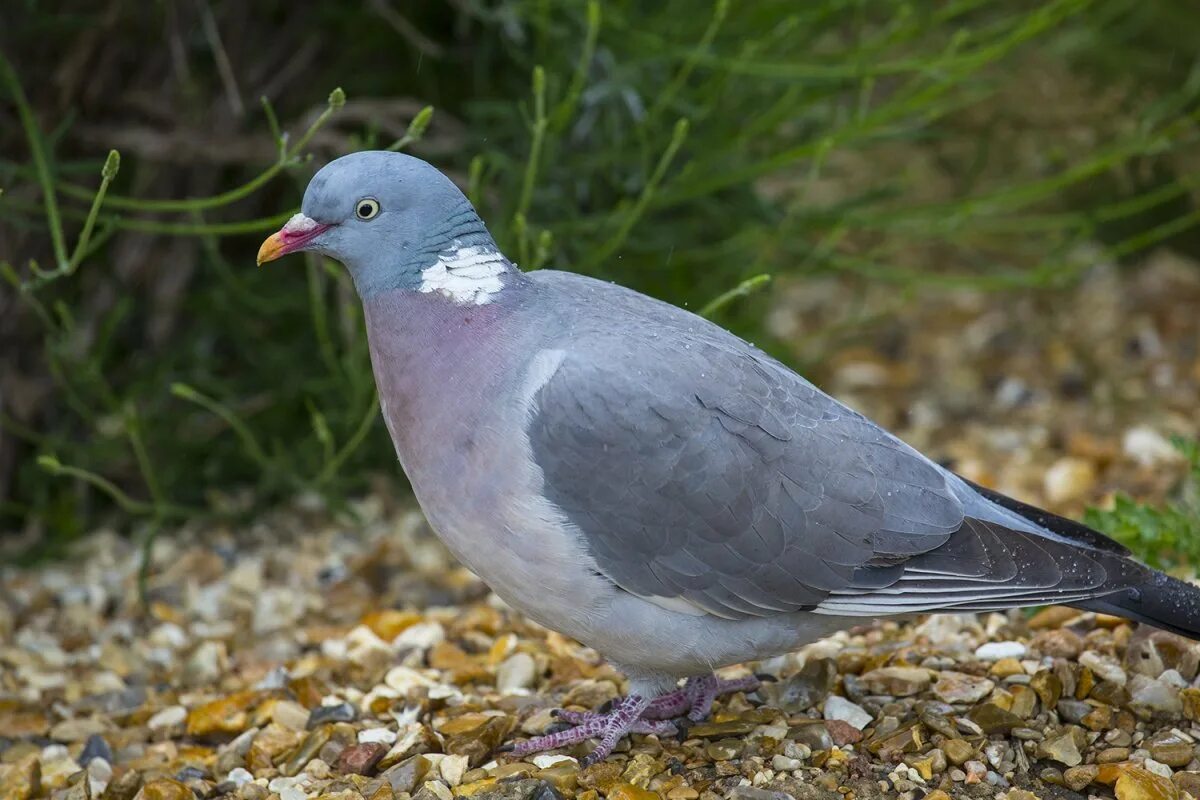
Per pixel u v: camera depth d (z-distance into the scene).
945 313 12.96
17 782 6.54
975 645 7.25
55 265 9.71
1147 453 9.89
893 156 13.84
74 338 9.66
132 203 7.33
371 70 10.31
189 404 10.09
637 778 6.10
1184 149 12.18
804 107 9.22
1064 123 11.97
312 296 9.48
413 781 6.19
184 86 9.29
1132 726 6.33
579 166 9.16
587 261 8.50
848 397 11.58
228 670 8.06
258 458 8.85
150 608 8.91
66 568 9.64
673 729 6.58
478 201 7.95
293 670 7.67
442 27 10.16
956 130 11.82
